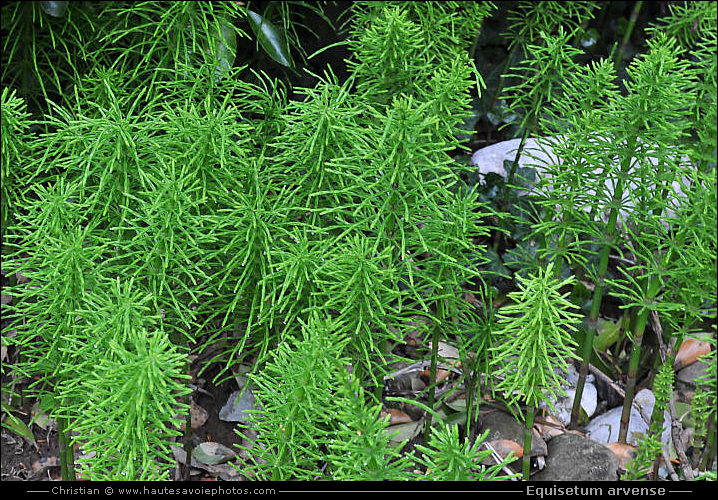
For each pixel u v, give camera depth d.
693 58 2.22
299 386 1.40
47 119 2.34
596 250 2.22
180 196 1.59
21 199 2.00
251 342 1.96
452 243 1.73
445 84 1.71
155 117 1.86
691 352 2.07
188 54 2.12
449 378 2.07
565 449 1.77
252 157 1.78
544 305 1.41
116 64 2.26
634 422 1.94
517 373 1.48
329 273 1.55
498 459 1.74
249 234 1.63
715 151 1.68
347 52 2.41
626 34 2.55
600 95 1.80
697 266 1.61
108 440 1.37
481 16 2.34
